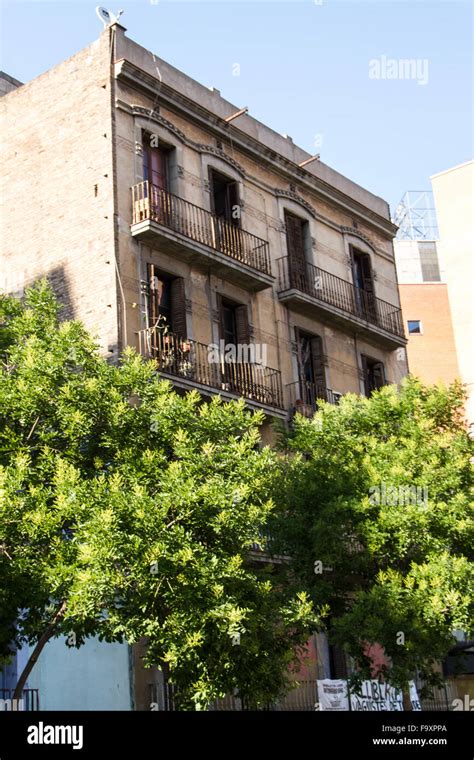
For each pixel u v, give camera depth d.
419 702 27.91
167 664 18.11
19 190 28.12
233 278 28.45
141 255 25.73
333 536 21.69
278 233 31.36
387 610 20.28
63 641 22.58
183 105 28.38
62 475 16.12
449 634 21.12
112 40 26.81
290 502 22.59
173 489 16.23
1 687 22.11
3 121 29.27
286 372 29.95
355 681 21.03
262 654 16.88
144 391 18.59
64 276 26.08
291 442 24.45
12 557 16.17
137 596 15.75
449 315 57.12
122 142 26.20
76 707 21.95
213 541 16.89
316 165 34.66
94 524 15.06
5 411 17.44
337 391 32.12
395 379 35.72
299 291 30.34
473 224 56.19
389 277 37.34
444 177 57.69
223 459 17.52
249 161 30.98
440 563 20.88
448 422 24.84
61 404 17.58
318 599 21.72
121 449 17.97
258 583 17.17
